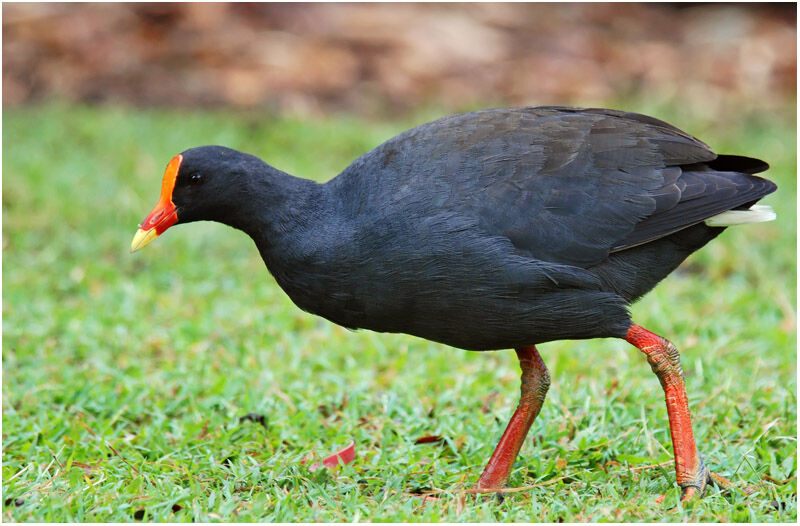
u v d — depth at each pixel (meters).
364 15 24.28
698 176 8.45
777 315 12.98
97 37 22.92
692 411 10.16
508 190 8.12
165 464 9.04
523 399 8.88
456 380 11.23
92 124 19.17
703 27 25.02
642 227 8.25
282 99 21.62
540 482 8.79
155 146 18.41
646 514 7.89
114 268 14.56
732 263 14.65
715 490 8.46
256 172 8.42
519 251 8.13
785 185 17.22
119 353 12.09
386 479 8.80
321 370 11.76
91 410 10.61
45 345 12.10
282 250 8.35
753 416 10.09
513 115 8.56
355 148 18.98
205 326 12.56
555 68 23.09
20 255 14.71
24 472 8.74
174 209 8.50
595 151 8.33
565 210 8.17
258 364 11.75
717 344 11.80
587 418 9.96
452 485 8.66
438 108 21.52
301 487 8.52
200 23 23.52
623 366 11.41
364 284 8.16
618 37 24.64
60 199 16.23
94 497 8.12
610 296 8.30
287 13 24.20
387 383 11.28
